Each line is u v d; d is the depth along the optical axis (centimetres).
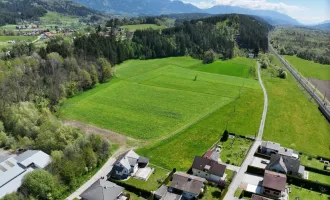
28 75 11588
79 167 6950
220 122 10644
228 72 18550
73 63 13862
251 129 10162
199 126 10244
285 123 10781
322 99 13762
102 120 10669
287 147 9012
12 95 10062
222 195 6456
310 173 7638
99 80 15350
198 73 18062
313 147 9112
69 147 7369
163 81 15938
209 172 7156
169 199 6303
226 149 8700
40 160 7156
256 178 7300
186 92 14112
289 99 13538
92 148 7769
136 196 6544
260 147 8650
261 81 16538
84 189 6762
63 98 12338
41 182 6144
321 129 10475
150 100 12888
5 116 9144
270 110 11994
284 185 6562
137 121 10662
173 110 11788
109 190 6259
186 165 7831
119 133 9694
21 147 8212
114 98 13025
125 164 7319
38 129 8519
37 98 10831
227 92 14262
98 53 17000
